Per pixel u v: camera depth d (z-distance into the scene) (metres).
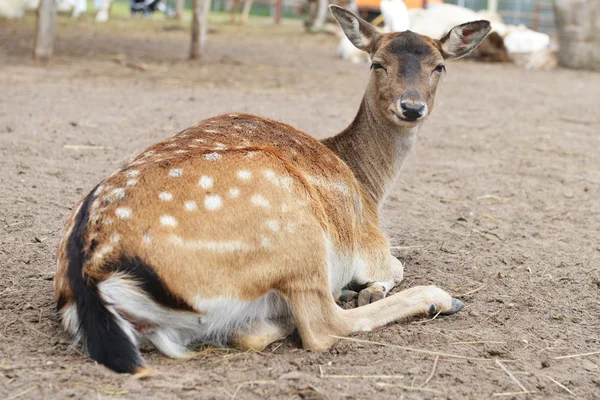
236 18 37.28
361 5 30.09
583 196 9.62
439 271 6.84
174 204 4.72
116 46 22.31
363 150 6.61
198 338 4.97
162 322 4.73
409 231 7.98
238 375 4.60
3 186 8.32
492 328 5.65
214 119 5.79
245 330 5.07
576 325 5.82
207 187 4.81
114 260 4.56
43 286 5.96
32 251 6.68
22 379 4.38
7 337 5.04
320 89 16.80
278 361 4.88
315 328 5.12
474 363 5.02
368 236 6.08
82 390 4.28
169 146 5.26
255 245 4.82
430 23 24.70
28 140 10.31
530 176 10.49
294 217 4.95
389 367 4.87
